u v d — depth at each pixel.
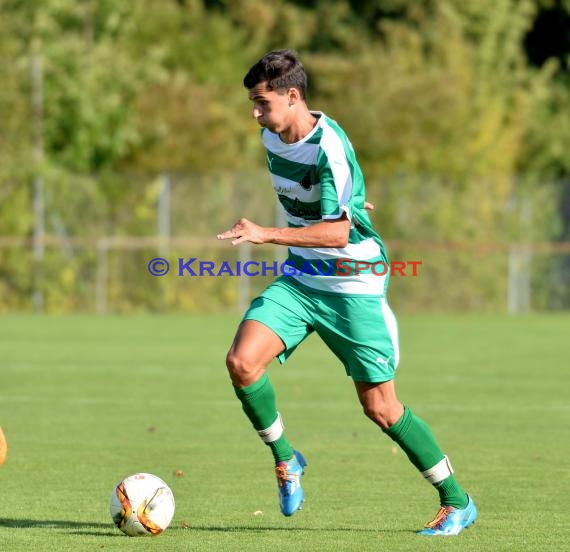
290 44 137.88
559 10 145.12
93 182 100.25
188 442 37.53
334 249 24.61
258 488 29.98
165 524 24.17
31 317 95.19
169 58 130.75
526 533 24.72
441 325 90.44
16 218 100.00
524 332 84.06
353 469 32.84
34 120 103.75
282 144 24.45
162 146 114.81
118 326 87.00
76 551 22.95
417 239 104.75
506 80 131.75
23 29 108.38
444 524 24.66
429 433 24.73
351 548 23.19
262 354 24.45
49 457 34.62
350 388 52.69
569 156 130.38
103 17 117.00
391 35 128.75
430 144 118.62
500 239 106.12
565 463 33.78
